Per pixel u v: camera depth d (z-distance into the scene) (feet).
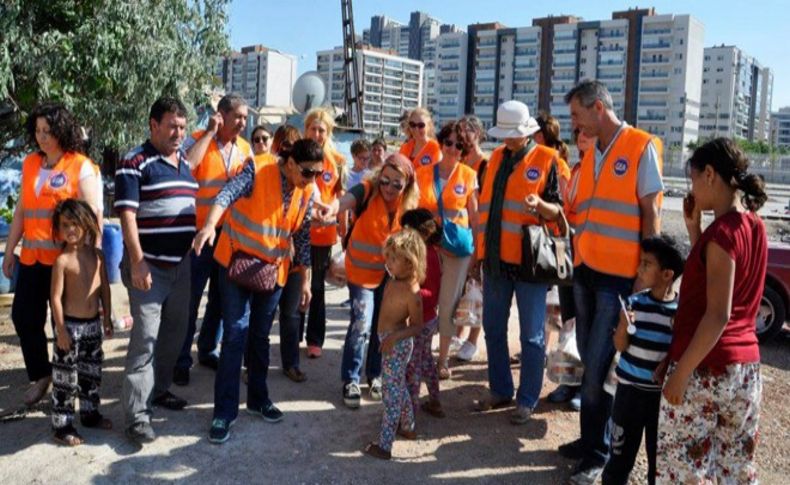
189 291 14.73
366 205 16.12
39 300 14.85
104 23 25.18
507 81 433.89
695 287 9.86
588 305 13.64
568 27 407.03
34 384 15.21
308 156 13.60
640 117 392.68
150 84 27.12
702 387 9.80
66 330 13.32
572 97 13.48
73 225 13.29
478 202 16.75
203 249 17.04
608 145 13.30
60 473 12.39
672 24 379.76
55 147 14.65
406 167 15.49
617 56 393.91
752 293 9.82
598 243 13.12
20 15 24.38
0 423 14.37
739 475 10.18
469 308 19.39
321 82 53.62
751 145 350.84
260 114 70.28
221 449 13.65
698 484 10.02
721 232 9.39
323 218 15.70
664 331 11.30
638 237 12.85
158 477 12.48
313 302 19.45
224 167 17.47
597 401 12.99
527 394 15.51
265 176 14.01
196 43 29.94
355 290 16.29
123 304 25.14
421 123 20.47
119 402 15.72
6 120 28.09
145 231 13.53
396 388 13.70
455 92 451.53
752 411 10.00
